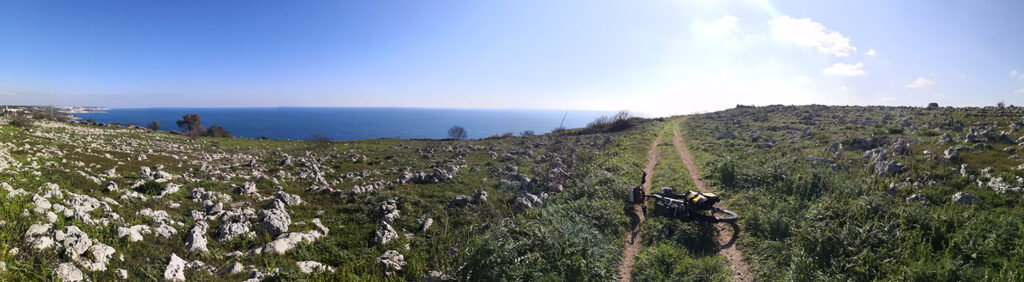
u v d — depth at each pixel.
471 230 13.16
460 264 10.26
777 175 18.67
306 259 10.13
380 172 24.58
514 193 18.16
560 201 16.50
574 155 29.98
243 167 23.67
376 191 17.98
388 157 32.38
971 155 17.86
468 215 14.83
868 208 12.27
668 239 12.41
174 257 8.44
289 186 18.67
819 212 12.74
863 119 39.91
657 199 15.75
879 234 10.44
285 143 48.06
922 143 23.19
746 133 39.00
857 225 11.39
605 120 65.94
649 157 29.66
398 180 21.02
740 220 14.11
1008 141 19.97
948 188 14.27
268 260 9.48
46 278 6.56
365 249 11.17
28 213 8.41
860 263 9.55
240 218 11.82
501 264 9.83
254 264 9.34
